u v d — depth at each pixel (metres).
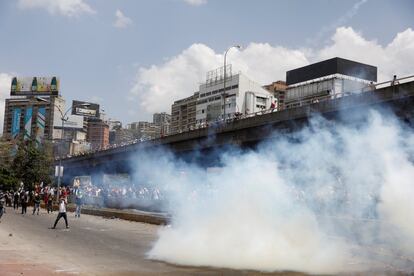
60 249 15.84
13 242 17.48
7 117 165.62
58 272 11.32
